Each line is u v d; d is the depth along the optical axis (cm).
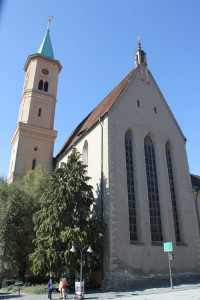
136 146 2866
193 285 2244
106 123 2741
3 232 2492
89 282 2317
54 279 2450
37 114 4119
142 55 3594
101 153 2683
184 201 3009
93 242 2130
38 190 2803
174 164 3188
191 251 2777
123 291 1988
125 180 2562
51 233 2111
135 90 3206
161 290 1986
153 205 2756
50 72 4478
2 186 2775
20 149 3759
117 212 2350
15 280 2533
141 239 2455
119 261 2178
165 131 3269
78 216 2148
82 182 2341
